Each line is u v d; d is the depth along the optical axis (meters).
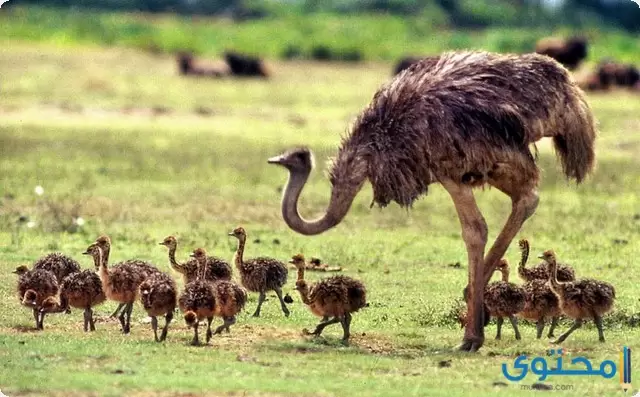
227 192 46.72
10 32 117.50
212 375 21.70
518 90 24.62
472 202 24.56
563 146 25.38
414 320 27.11
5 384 20.69
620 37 132.00
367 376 22.14
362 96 91.44
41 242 35.41
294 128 70.69
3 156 55.25
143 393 20.44
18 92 82.44
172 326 26.02
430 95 24.47
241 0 162.25
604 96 90.81
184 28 132.88
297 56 125.62
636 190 48.81
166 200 44.28
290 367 22.59
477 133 24.14
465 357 23.91
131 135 65.50
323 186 49.75
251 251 34.94
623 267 33.38
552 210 43.50
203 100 85.94
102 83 90.75
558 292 25.16
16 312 26.89
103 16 136.88
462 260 34.38
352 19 137.38
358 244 36.69
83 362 22.36
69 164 53.50
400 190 24.52
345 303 24.81
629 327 26.91
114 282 25.11
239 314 27.34
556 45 100.12
